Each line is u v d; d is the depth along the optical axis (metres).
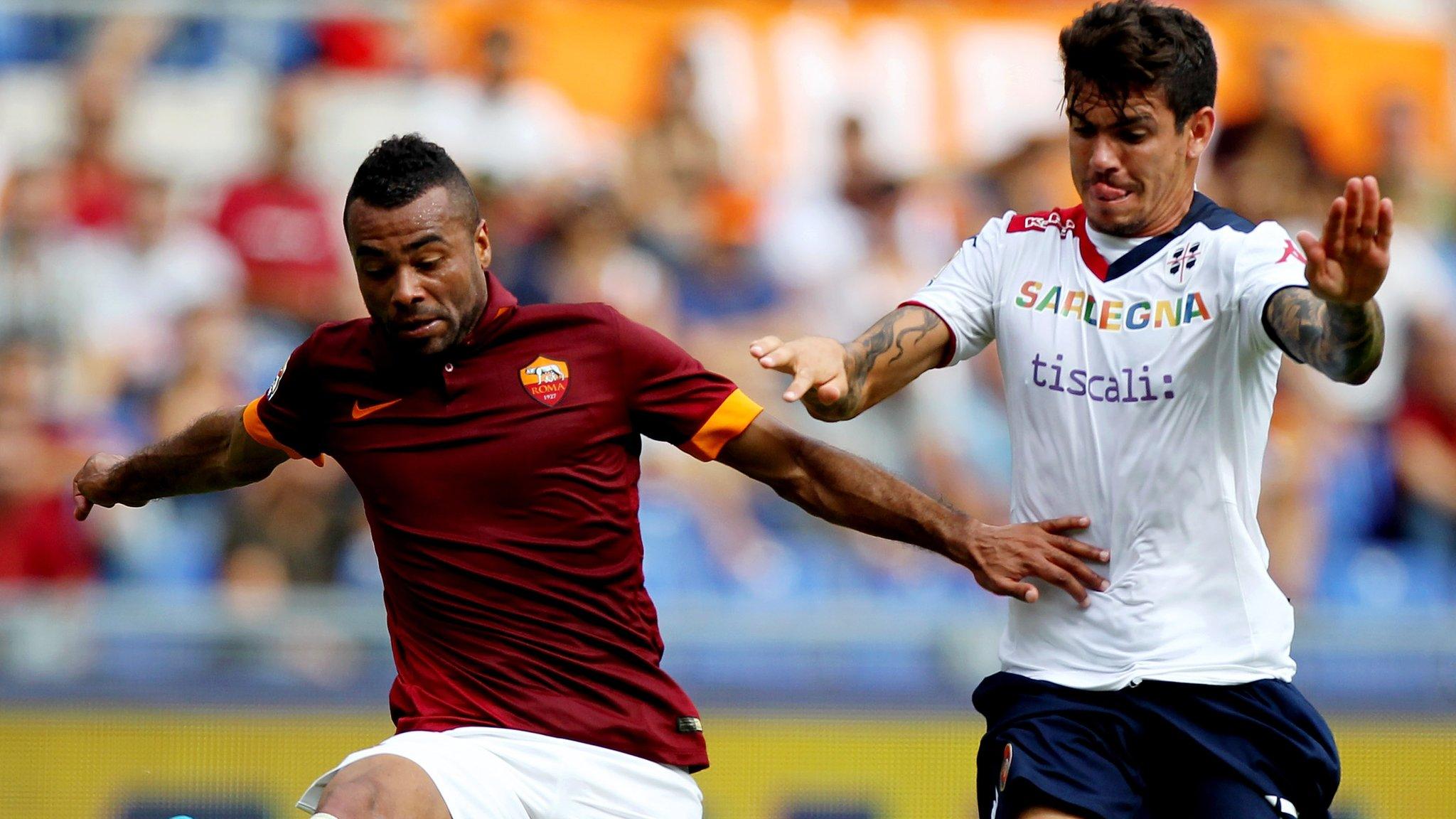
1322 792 14.47
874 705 30.20
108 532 33.88
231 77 38.66
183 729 29.56
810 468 14.88
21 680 29.97
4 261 36.44
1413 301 37.75
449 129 38.56
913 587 34.81
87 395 35.59
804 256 38.28
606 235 37.78
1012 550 14.13
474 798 14.11
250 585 33.62
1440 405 36.81
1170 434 13.81
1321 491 35.59
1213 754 13.96
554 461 14.59
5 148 37.50
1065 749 14.02
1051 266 14.47
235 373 36.44
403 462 14.73
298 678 30.88
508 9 39.31
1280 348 13.68
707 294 37.69
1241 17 39.50
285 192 37.84
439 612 14.74
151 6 38.81
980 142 39.41
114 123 38.06
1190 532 13.89
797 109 39.25
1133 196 13.70
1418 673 31.84
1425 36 40.03
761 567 34.84
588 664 14.73
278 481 33.94
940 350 14.80
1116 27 13.39
